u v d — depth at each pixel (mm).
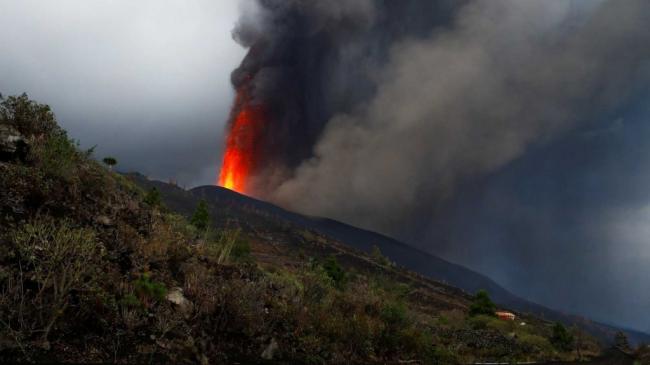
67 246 7758
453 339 27438
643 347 41531
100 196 11961
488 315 49938
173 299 9477
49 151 10648
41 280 7281
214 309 10039
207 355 8836
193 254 12734
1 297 6645
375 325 16078
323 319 13734
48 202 9555
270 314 11969
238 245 19328
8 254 7344
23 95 11500
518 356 28781
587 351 40781
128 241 10492
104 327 7633
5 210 8430
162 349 8023
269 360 10172
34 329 6695
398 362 15336
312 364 11305
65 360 6527
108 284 8539
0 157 9766
